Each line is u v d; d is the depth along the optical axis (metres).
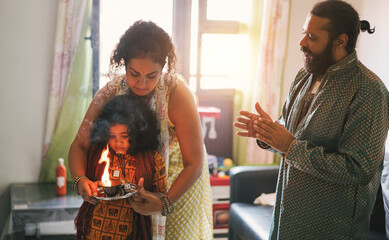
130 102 1.49
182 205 1.76
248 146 3.49
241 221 2.78
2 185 3.20
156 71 1.41
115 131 1.47
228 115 3.67
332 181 1.52
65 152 3.19
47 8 3.10
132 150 1.50
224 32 3.54
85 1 3.06
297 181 1.63
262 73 3.42
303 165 1.53
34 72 3.15
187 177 1.56
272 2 3.35
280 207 1.71
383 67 2.90
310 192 1.61
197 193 1.80
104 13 3.20
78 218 1.55
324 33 1.54
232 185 3.03
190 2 3.43
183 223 1.78
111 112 1.49
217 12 3.52
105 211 1.50
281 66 3.45
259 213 2.78
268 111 3.47
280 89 3.51
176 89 1.59
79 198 2.92
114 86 1.58
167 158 1.59
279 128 1.57
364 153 1.49
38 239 3.17
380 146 1.51
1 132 3.16
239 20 3.55
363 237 1.64
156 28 1.42
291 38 3.50
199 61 3.55
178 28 3.45
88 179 1.47
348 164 1.49
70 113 3.14
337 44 1.55
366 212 1.61
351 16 1.54
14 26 3.07
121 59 1.44
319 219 1.60
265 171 3.03
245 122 1.69
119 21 3.24
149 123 1.51
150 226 1.54
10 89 3.13
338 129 1.56
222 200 3.33
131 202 1.42
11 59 3.10
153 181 1.54
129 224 1.50
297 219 1.63
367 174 1.49
